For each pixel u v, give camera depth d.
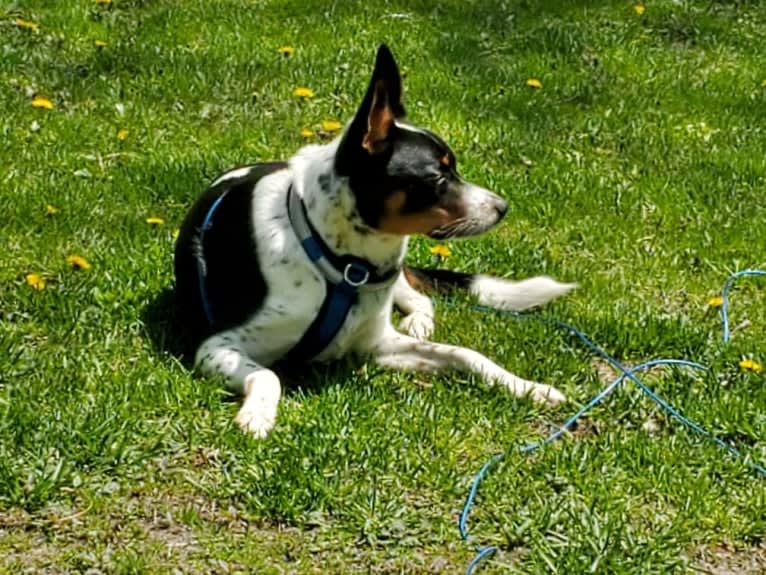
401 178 2.14
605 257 2.68
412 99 3.14
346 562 1.93
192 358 2.25
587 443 2.13
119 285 2.38
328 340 2.22
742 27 3.78
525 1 3.76
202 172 2.75
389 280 2.21
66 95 3.01
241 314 2.21
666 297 2.57
